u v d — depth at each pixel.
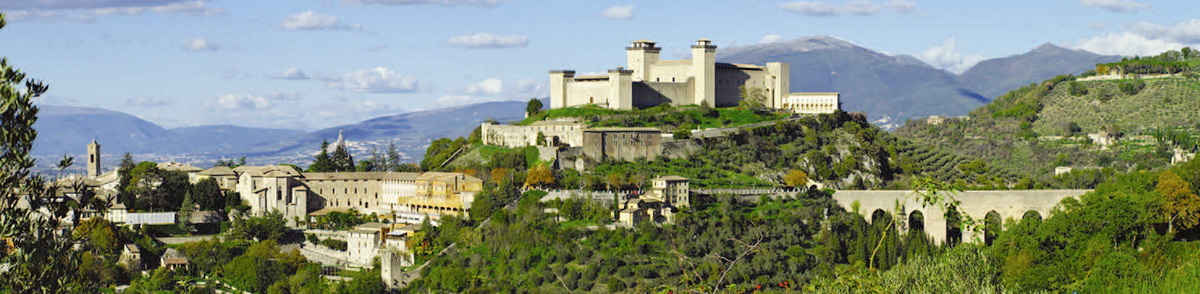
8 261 83.75
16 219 82.94
